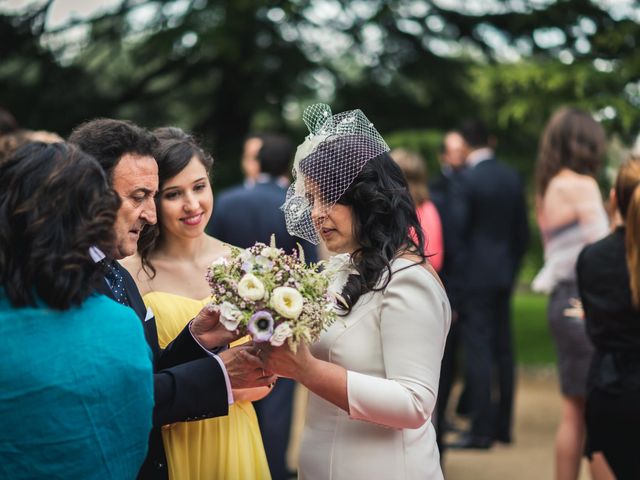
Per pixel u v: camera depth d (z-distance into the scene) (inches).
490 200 215.2
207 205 104.3
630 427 118.4
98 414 68.9
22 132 160.4
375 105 401.7
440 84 394.9
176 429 93.0
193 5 374.6
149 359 73.8
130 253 88.3
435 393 82.7
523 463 205.2
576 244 164.9
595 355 125.3
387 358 83.1
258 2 348.2
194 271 106.7
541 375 334.6
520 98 297.9
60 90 387.9
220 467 95.0
